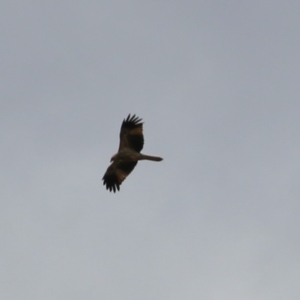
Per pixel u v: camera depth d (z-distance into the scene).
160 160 60.66
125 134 61.03
